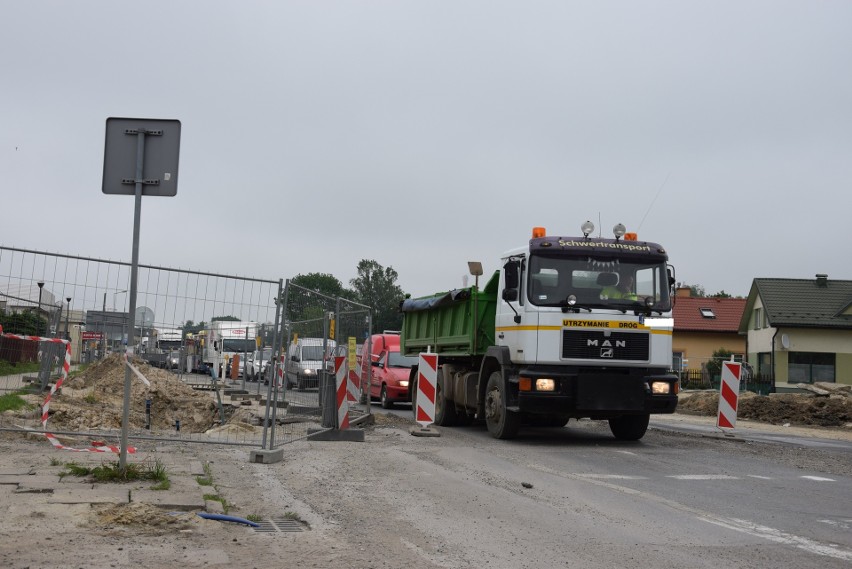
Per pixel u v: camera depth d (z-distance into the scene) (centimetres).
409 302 2050
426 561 580
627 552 625
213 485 841
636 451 1332
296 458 1092
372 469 1016
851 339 4603
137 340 1199
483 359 1545
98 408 1532
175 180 812
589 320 1370
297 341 1347
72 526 614
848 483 1034
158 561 539
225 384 2194
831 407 2430
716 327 5897
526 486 914
